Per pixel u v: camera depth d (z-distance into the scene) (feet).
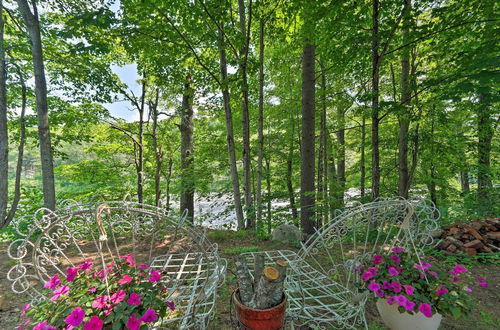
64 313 4.06
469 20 12.23
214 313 6.61
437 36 13.97
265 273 4.58
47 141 13.94
